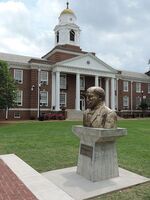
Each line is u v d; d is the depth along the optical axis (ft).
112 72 142.41
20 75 121.19
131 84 164.66
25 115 120.37
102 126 19.12
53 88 128.06
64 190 17.26
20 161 25.66
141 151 32.17
